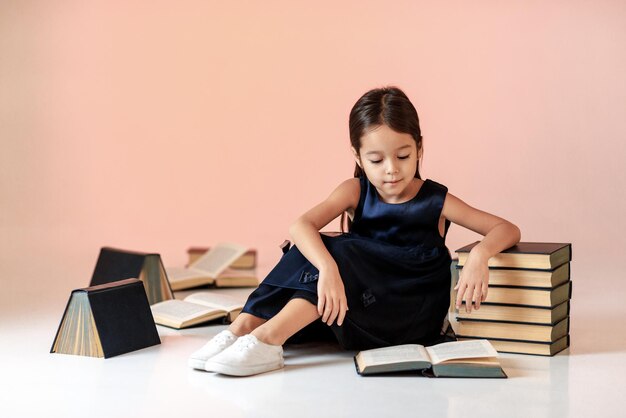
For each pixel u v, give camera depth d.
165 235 5.49
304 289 2.77
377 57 6.20
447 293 2.98
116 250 3.79
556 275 2.83
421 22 6.14
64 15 6.12
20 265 4.62
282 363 2.75
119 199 6.11
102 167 6.14
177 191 6.16
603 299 3.59
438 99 6.10
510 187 5.77
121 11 6.18
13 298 3.84
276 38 6.24
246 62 6.24
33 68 6.07
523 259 2.80
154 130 6.21
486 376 2.60
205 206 6.03
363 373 2.64
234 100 6.24
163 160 6.20
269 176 6.21
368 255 2.84
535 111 5.94
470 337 2.89
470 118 6.04
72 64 6.12
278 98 6.24
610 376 2.62
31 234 5.43
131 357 2.90
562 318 2.89
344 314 2.71
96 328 2.91
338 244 2.82
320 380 2.62
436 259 2.95
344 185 3.03
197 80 6.23
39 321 3.42
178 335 3.17
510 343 2.85
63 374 2.73
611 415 2.31
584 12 5.89
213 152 6.23
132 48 6.20
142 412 2.38
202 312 3.33
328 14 6.22
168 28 6.21
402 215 2.95
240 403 2.44
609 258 4.43
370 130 2.76
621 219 5.24
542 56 5.94
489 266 2.84
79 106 6.12
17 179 6.02
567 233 4.98
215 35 6.23
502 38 6.01
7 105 6.04
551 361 2.77
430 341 2.95
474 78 6.05
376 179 2.82
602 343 2.96
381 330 2.84
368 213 2.99
